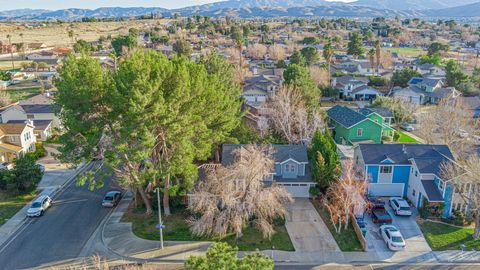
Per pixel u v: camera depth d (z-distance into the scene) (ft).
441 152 124.88
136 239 99.45
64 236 101.60
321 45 557.74
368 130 173.37
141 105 88.48
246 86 256.52
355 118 177.06
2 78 317.01
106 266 78.84
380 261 91.61
